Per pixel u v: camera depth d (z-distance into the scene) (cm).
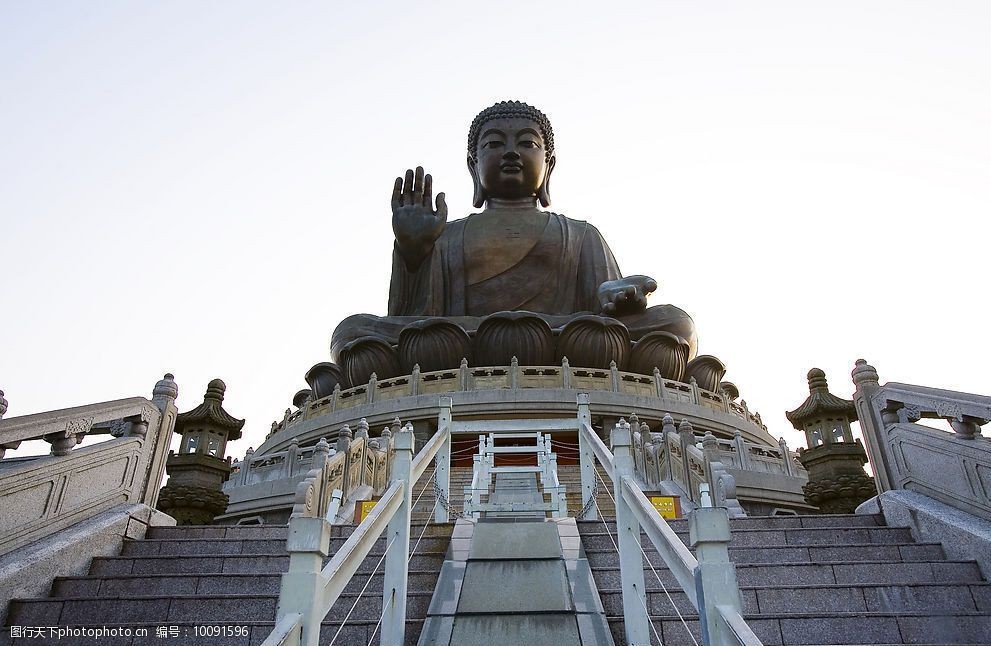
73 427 955
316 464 1090
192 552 965
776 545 923
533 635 610
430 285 3588
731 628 346
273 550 958
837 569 801
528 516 1206
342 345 3228
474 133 4312
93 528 924
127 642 704
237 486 2166
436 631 635
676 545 442
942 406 959
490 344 2980
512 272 3700
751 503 2041
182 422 2045
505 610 653
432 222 3581
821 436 2048
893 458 1066
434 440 910
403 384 2805
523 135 4159
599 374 2789
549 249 3734
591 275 3738
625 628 635
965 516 888
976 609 726
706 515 388
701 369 3259
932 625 680
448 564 809
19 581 774
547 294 3672
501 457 2434
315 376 3291
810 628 682
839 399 2059
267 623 718
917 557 869
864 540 946
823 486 1805
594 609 677
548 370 2780
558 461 2525
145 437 1119
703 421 2758
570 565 803
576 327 2995
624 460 668
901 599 737
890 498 1016
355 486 1252
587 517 1077
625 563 635
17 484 851
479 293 3666
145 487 1102
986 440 910
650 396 2706
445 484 1121
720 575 376
